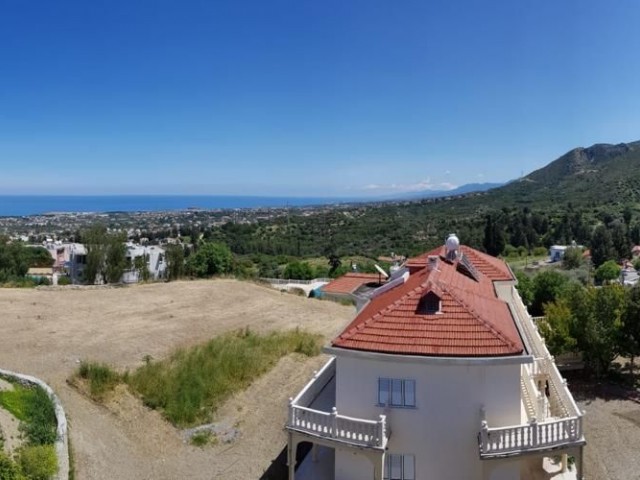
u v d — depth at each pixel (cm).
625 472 2175
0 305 3925
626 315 3156
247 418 2512
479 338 1703
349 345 1744
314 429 1744
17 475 1619
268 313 4356
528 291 5175
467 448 1714
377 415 1752
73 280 6462
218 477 2027
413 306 1842
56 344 3102
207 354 3061
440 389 1714
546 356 2323
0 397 2141
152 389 2539
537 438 1633
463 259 2594
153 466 2055
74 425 2183
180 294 4772
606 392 3020
